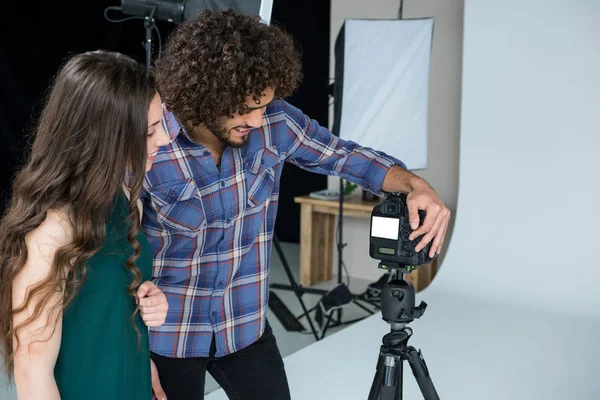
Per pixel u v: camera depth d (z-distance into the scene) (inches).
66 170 46.4
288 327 161.2
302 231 193.3
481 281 154.5
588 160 143.9
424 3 183.9
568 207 146.3
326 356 129.6
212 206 62.8
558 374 119.5
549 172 148.1
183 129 60.9
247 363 68.0
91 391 49.9
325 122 241.1
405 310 65.6
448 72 182.1
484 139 154.6
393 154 148.9
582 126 144.1
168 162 61.0
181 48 58.2
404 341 67.3
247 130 60.1
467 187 157.4
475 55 153.9
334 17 199.0
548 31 145.6
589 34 141.6
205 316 65.5
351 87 147.4
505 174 152.9
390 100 146.9
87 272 48.4
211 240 63.8
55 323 46.2
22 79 215.5
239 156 63.4
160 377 66.4
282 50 58.1
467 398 110.6
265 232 68.4
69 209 46.5
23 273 45.8
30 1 212.5
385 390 66.7
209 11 59.7
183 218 62.2
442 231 64.7
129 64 48.7
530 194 150.3
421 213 63.8
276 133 66.5
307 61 238.2
